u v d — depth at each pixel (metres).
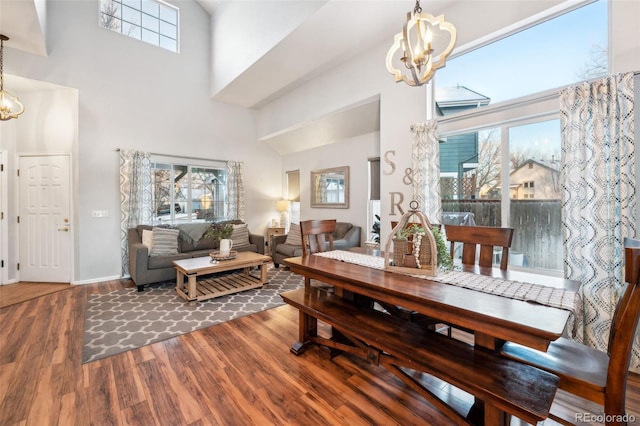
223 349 2.37
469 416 1.49
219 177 5.92
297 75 4.67
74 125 4.30
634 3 2.03
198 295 3.51
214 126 5.81
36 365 2.13
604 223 2.05
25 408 1.68
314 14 3.12
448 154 3.22
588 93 2.12
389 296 1.57
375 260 2.24
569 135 2.21
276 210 6.81
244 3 4.45
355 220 5.27
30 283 4.30
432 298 1.39
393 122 3.57
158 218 5.09
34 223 4.35
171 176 5.26
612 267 2.03
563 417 1.63
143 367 2.11
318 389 1.86
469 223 3.07
